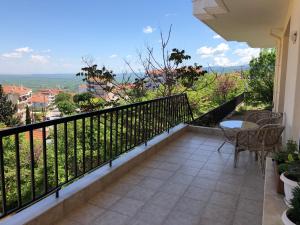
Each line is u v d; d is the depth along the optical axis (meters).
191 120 6.32
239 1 4.93
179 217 2.50
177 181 3.29
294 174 2.11
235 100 11.20
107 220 2.43
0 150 1.94
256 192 3.01
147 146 4.21
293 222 1.59
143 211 2.59
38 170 5.45
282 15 6.04
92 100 9.09
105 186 3.07
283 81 7.05
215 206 2.70
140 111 4.09
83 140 2.87
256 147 3.64
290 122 3.66
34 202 2.31
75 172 2.82
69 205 2.53
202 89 10.73
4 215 2.04
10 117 16.78
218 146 4.79
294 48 3.72
